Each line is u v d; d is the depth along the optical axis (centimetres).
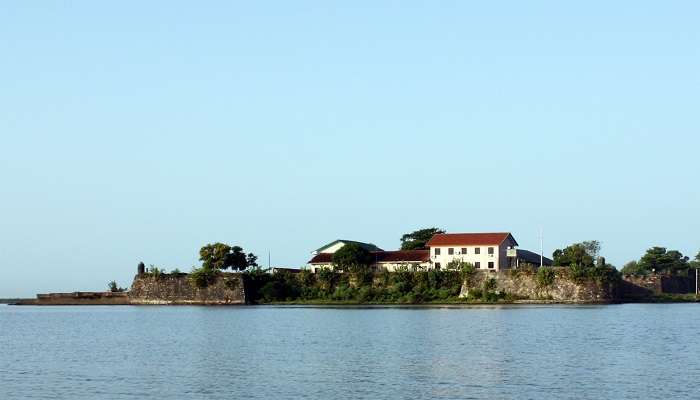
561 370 10212
